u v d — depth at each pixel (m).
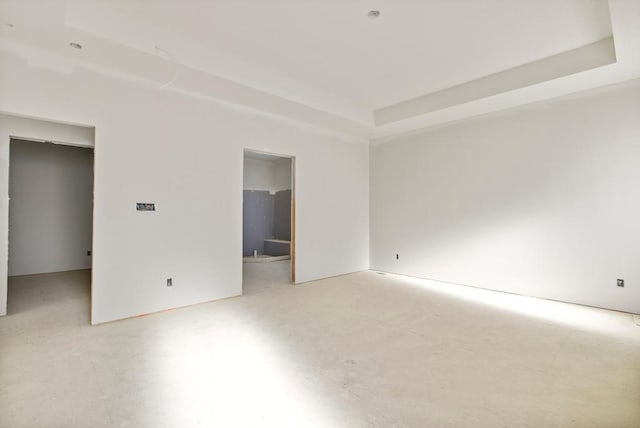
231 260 4.52
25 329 3.20
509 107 4.72
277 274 6.29
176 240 3.96
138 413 1.91
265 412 1.93
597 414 1.91
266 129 4.91
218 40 3.38
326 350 2.81
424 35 3.27
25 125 3.43
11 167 5.62
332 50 3.58
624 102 3.84
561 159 4.32
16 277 5.56
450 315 3.78
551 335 3.16
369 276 6.14
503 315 3.78
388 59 3.78
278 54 3.67
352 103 5.25
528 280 4.62
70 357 2.61
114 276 3.49
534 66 3.86
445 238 5.58
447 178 5.54
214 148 4.30
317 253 5.78
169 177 3.89
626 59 3.24
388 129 5.94
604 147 3.98
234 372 2.41
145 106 3.70
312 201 5.68
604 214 4.00
